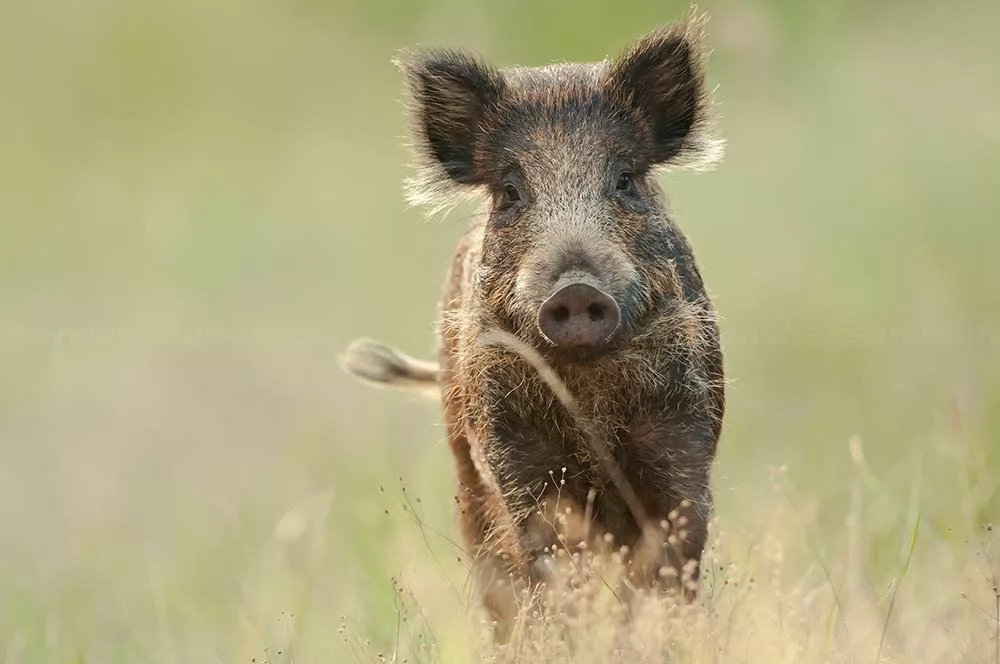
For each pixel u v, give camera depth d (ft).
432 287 141.59
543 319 60.54
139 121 204.64
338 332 138.21
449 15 186.09
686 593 63.10
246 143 195.52
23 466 123.13
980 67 146.20
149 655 79.15
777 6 163.02
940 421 86.02
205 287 157.28
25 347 147.33
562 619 61.36
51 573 96.07
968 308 113.19
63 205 184.75
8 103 206.90
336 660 68.80
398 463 96.73
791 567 69.41
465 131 71.51
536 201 65.77
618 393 64.85
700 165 71.56
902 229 128.88
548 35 182.50
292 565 86.63
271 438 120.78
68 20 220.02
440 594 72.18
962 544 70.28
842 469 89.97
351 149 188.85
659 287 65.72
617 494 66.80
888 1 169.78
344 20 213.46
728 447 96.22
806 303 120.78
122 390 137.39
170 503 107.55
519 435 66.28
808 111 155.43
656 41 69.41
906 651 61.87
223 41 214.90
